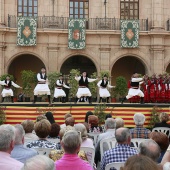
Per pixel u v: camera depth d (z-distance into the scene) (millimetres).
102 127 15734
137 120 11891
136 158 4246
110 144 10461
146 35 38094
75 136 6750
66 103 24219
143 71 42312
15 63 41500
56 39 37250
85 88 25125
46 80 25141
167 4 38781
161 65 37969
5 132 6074
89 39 37688
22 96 36156
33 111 23516
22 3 38281
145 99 27578
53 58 37281
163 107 23859
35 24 36875
